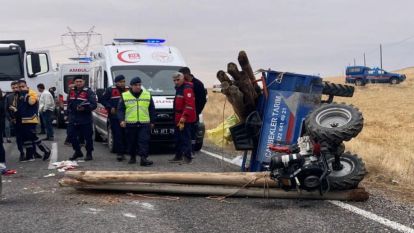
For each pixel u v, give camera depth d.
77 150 12.18
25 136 12.34
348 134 7.04
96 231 5.99
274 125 8.90
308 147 7.14
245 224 6.20
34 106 12.37
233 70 8.80
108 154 13.20
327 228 5.94
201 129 12.95
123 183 7.96
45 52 20.98
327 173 6.93
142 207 7.16
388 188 8.18
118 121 11.77
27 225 6.28
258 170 9.10
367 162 10.21
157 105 12.46
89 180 7.97
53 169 10.77
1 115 11.12
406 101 39.22
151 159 12.00
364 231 5.79
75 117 11.91
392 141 17.16
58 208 7.15
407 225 6.00
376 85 64.62
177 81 11.07
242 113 9.15
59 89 24.38
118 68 13.70
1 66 20.02
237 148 9.19
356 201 7.23
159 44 15.04
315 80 8.86
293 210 6.82
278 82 8.87
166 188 7.81
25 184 9.05
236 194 7.59
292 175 6.94
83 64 24.55
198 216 6.62
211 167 10.47
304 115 8.87
